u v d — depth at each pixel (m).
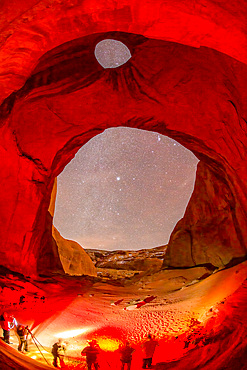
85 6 5.83
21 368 4.71
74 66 11.48
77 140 14.45
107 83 12.30
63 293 12.78
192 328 8.58
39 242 14.84
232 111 11.66
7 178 12.21
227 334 7.32
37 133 12.84
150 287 15.27
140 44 10.91
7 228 12.59
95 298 12.71
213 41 6.36
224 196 15.66
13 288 11.02
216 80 11.28
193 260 17.12
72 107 12.73
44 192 14.11
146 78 12.16
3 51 6.26
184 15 5.93
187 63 11.30
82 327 9.19
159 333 8.65
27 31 6.08
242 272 11.84
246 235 14.19
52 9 5.79
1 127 10.48
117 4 5.82
